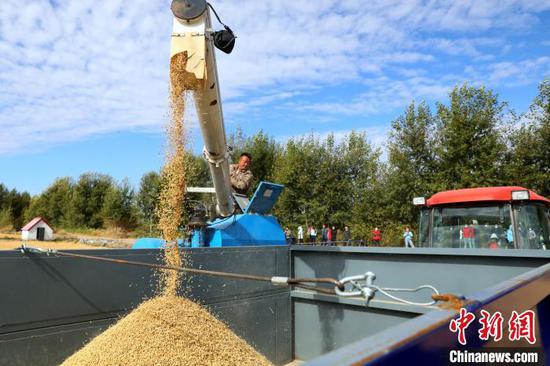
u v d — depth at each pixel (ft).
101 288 9.91
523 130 67.51
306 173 98.43
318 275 14.47
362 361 2.38
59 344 9.15
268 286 13.96
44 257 9.04
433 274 12.32
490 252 11.33
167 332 8.71
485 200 18.38
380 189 81.35
